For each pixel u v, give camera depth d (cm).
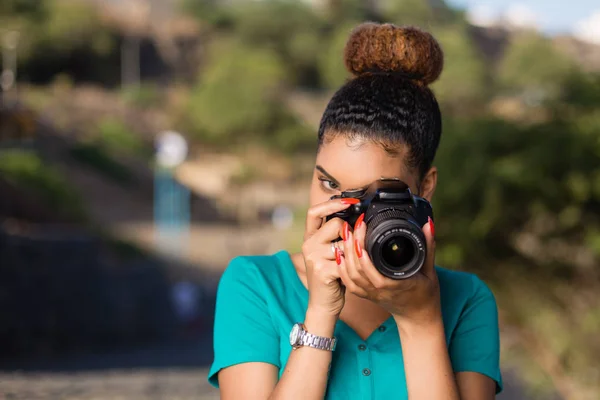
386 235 137
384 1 9125
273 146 6212
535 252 482
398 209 141
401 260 141
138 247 2170
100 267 1783
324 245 147
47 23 7612
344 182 154
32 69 7475
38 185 1991
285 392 145
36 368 1295
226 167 5581
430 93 163
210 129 6272
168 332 2014
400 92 156
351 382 155
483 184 477
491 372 168
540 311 480
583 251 476
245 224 4262
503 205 475
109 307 1802
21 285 1502
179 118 6319
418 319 149
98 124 5378
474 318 171
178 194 4316
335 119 156
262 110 6419
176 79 8462
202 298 2508
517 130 483
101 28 7938
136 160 4650
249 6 9975
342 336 158
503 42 10462
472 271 492
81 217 2062
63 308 1631
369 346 158
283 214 4278
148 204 3991
